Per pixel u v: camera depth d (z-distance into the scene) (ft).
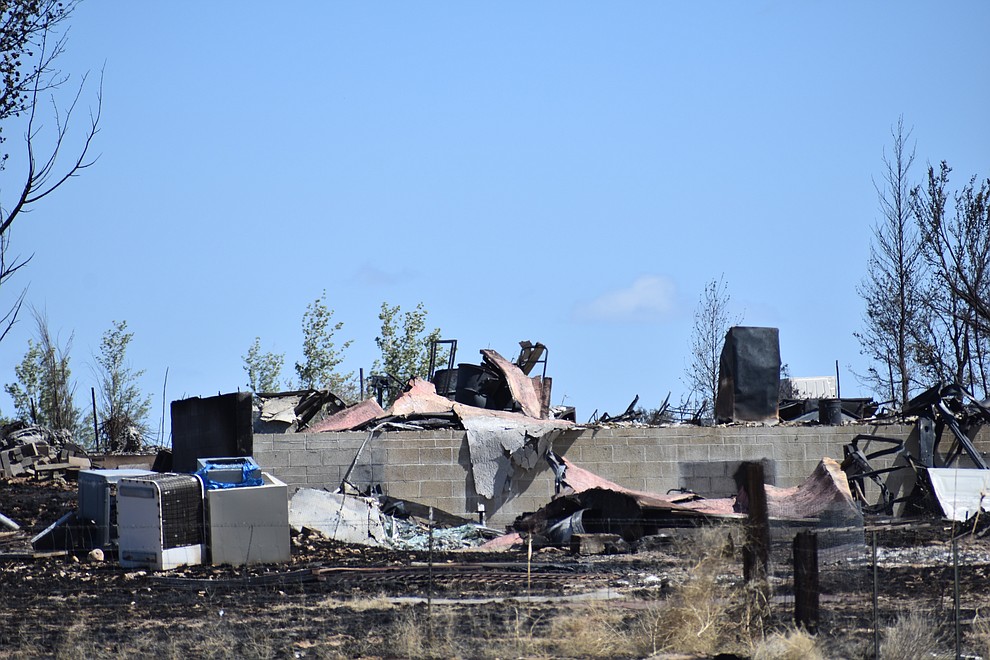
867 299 457.68
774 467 342.85
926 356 428.15
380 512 294.66
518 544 283.38
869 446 347.97
